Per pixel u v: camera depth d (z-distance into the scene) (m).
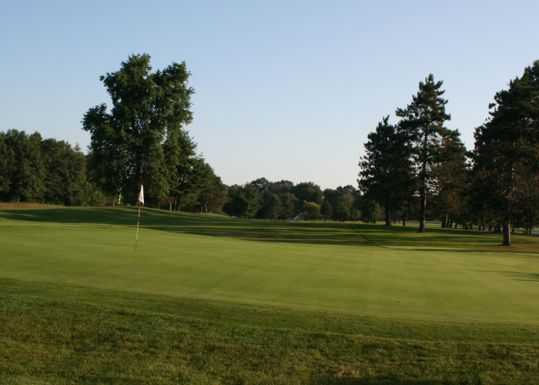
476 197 49.31
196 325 8.83
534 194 46.41
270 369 7.44
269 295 11.91
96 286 11.93
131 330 8.55
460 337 8.79
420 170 61.50
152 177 60.81
